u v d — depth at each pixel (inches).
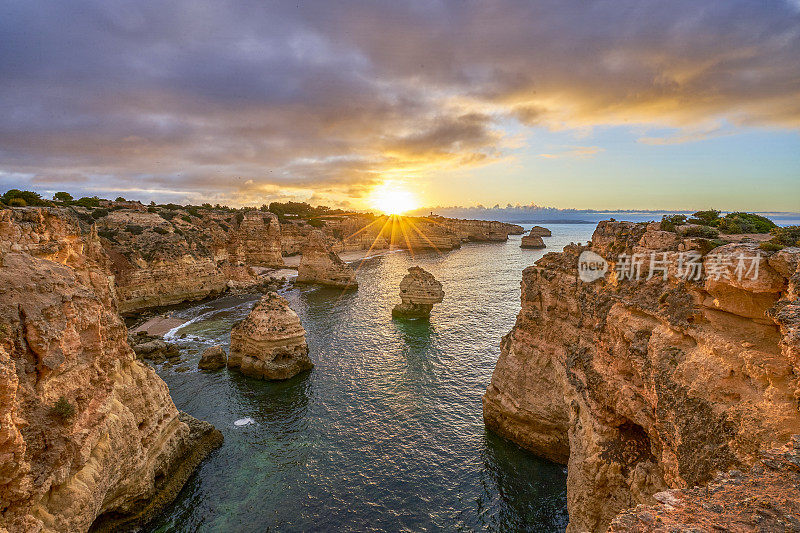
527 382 1354.6
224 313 3191.4
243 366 2032.5
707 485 421.7
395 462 1355.8
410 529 1093.8
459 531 1084.5
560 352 1259.2
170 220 4416.8
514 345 1430.9
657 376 705.6
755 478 409.7
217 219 5669.3
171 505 1155.9
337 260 4466.0
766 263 581.6
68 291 862.5
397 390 1861.5
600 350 949.8
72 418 791.1
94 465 879.1
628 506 791.7
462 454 1385.3
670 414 658.8
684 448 612.7
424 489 1233.4
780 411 499.8
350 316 3144.7
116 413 984.3
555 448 1298.0
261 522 1112.8
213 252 4320.9
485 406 1510.8
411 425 1568.7
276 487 1240.8
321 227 7352.4
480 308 3344.0
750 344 583.2
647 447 834.2
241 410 1689.2
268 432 1528.1
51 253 946.7
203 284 3710.6
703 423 590.9
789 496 373.1
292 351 2043.6
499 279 4771.2
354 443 1460.4
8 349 703.7
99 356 934.4
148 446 1104.2
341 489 1236.5
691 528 350.6
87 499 829.2
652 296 813.2
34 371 753.6
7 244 820.0
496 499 1184.2
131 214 4057.6
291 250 6678.2
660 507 391.9
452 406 1707.7
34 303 770.8
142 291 3267.7
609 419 877.8
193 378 1984.5
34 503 719.7
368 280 4889.3
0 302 725.3
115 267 3132.4
